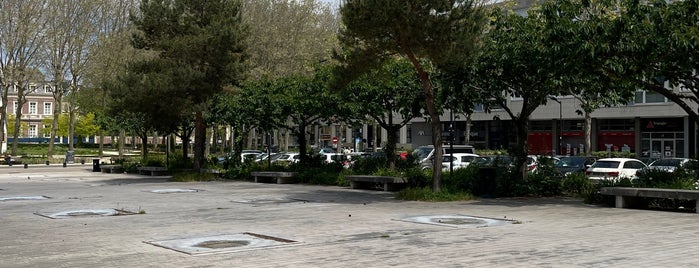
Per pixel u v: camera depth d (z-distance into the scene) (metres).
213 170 32.56
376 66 19.16
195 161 33.75
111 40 50.81
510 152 21.14
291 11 48.53
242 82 31.94
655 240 10.48
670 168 23.52
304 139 30.62
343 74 19.16
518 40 18.70
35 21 51.94
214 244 10.33
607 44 15.48
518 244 10.09
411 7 17.39
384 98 25.16
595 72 17.11
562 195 20.12
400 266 8.30
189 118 34.81
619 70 16.00
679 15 15.38
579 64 16.25
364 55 18.77
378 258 8.90
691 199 14.90
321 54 46.25
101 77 49.88
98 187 26.58
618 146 50.00
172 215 15.00
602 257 8.84
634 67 16.11
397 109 25.23
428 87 19.30
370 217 14.23
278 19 48.00
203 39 29.97
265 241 10.56
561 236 11.00
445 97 20.47
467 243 10.23
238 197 20.59
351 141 76.75
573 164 27.47
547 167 20.64
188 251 9.55
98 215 15.10
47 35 52.03
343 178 26.19
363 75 21.27
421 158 32.53
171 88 29.28
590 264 8.31
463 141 59.38
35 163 56.25
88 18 52.09
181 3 31.50
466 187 20.05
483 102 20.70
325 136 80.25
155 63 31.50
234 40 30.92
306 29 48.81
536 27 17.89
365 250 9.60
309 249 9.73
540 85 19.66
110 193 22.83
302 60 46.25
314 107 26.86
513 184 19.78
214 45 30.34
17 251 9.79
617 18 16.08
